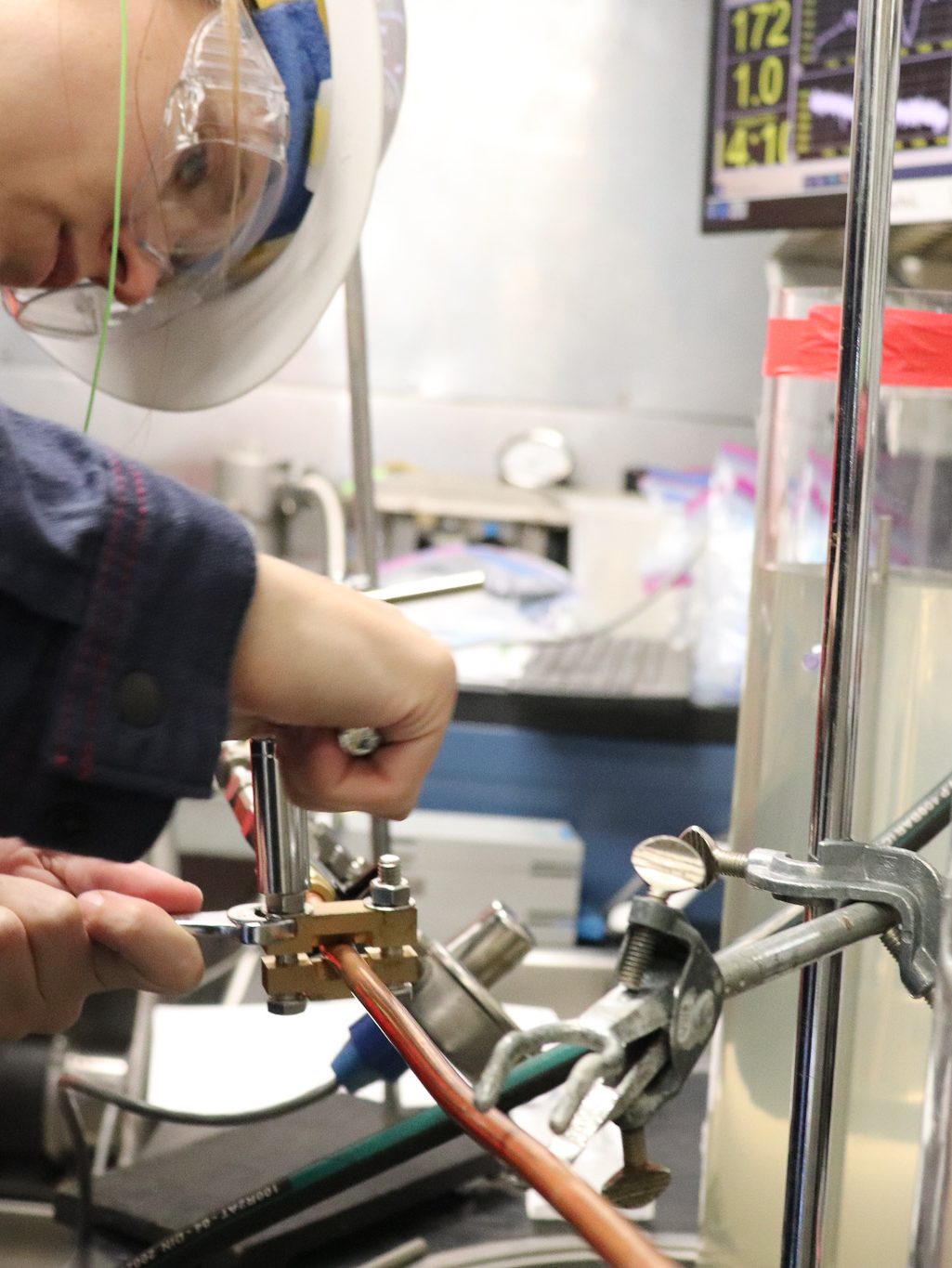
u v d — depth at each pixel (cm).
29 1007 57
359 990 43
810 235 119
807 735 61
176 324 83
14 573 43
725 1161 62
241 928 47
